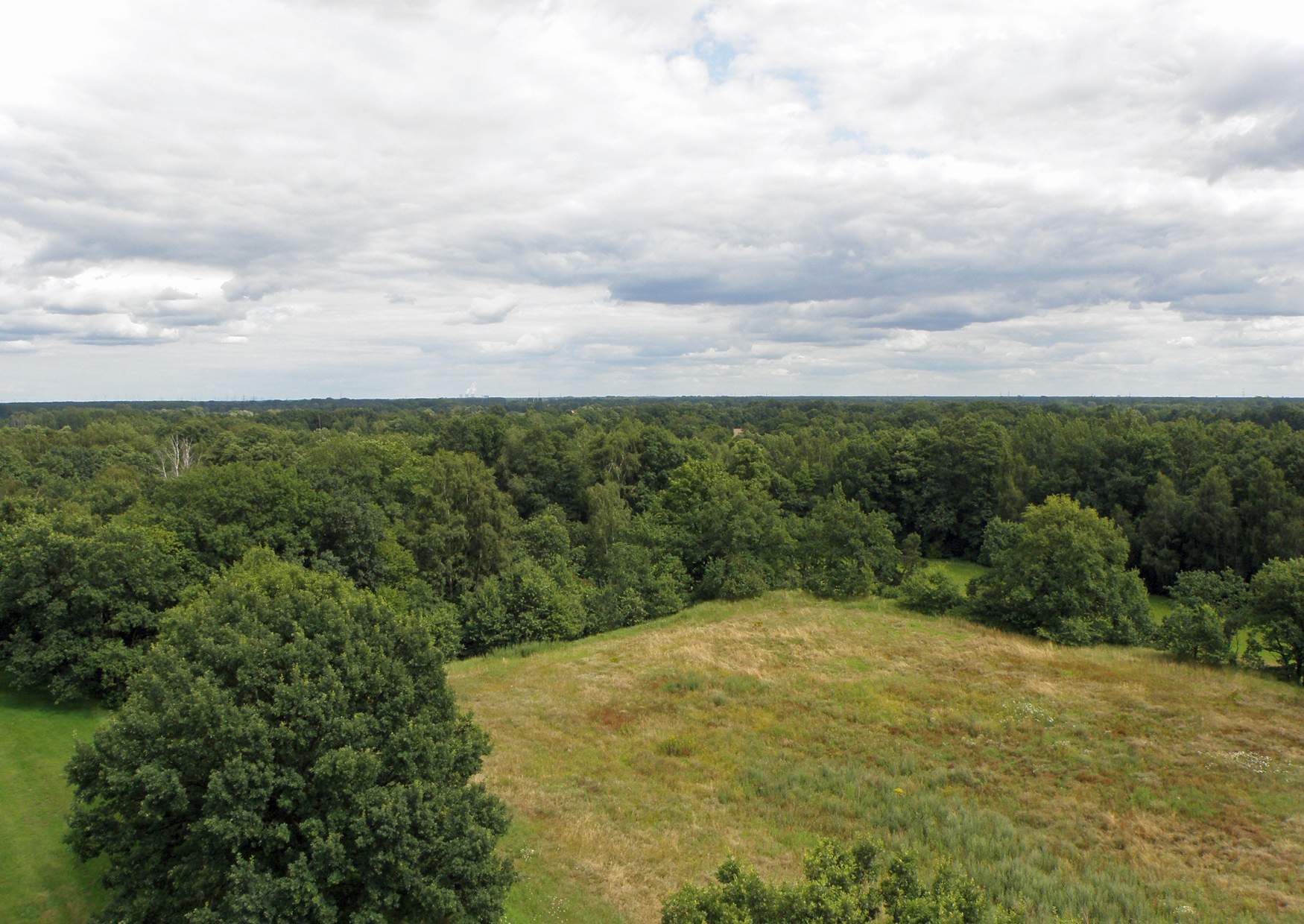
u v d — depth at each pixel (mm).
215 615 14562
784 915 9039
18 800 16219
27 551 21500
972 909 9203
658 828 16875
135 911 10859
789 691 25609
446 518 39688
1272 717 22844
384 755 12414
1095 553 32562
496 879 11758
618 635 34875
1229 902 14203
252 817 10742
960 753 20875
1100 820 17312
